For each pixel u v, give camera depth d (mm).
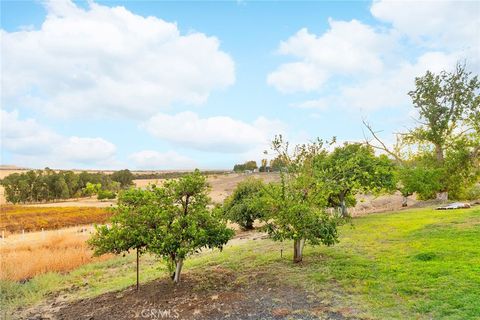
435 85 32156
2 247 22984
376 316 7738
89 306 10484
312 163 13656
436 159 33594
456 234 14141
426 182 30391
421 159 34625
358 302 8578
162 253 10078
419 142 34969
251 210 25938
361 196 43375
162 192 10836
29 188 94375
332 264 11805
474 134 31547
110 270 16281
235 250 16609
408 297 8547
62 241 23562
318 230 11484
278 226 12938
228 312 8773
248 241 20344
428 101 32812
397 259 11633
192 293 10273
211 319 8492
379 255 12383
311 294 9383
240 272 12078
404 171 30750
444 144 32844
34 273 15758
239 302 9297
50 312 10531
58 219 48344
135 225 10406
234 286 10586
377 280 9867
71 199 99438
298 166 13414
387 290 9109
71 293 12641
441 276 9477
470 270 9625
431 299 8281
